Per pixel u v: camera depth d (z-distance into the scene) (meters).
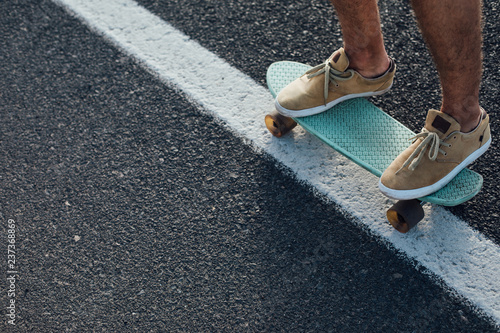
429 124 1.94
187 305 2.01
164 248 2.17
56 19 3.18
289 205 2.24
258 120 2.57
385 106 2.53
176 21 3.08
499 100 2.47
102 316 2.03
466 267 1.97
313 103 2.26
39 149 2.58
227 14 3.06
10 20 3.20
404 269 2.00
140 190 2.37
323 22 2.93
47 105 2.76
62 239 2.26
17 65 2.96
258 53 2.85
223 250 2.14
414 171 1.97
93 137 2.59
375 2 1.93
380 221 2.14
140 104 2.70
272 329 1.92
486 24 2.76
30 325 2.04
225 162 2.42
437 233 2.08
